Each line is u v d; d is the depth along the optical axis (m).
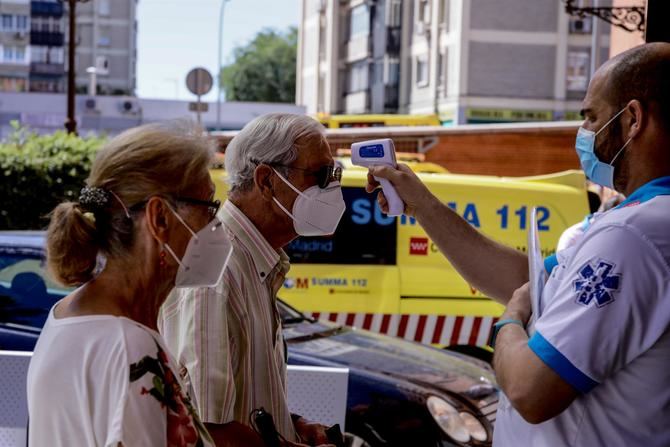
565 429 2.28
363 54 46.19
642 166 2.36
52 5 87.19
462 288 7.51
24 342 4.89
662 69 2.33
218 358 2.50
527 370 2.22
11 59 87.56
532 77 37.94
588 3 32.56
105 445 1.89
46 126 50.88
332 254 7.43
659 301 2.15
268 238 2.84
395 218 7.49
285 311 5.82
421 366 5.19
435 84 39.88
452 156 18.42
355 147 3.18
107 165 2.06
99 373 1.92
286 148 2.79
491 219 7.85
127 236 2.06
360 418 4.80
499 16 37.59
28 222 12.22
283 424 2.74
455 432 4.78
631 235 2.18
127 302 2.06
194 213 2.12
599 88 2.42
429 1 40.72
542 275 2.43
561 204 7.94
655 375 2.19
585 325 2.17
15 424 3.80
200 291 2.54
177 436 1.96
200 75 20.78
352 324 7.39
